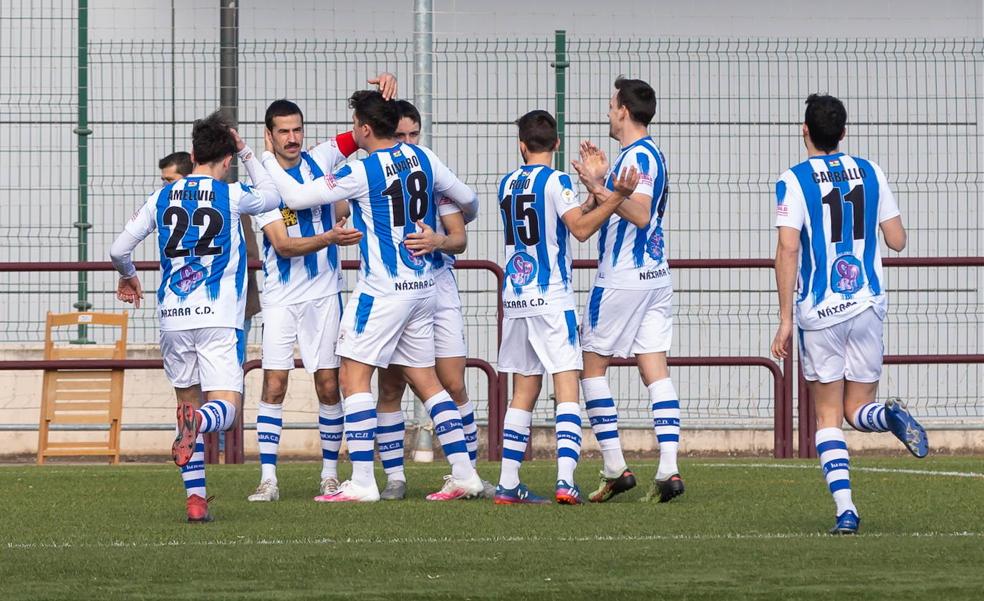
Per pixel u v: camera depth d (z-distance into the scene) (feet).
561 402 83.76
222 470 113.60
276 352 89.35
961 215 150.41
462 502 85.46
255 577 55.06
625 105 84.89
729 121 147.54
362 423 85.76
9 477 106.42
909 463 118.83
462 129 144.05
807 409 128.98
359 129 85.15
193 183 77.82
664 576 54.90
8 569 57.06
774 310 145.69
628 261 84.17
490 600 50.34
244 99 144.87
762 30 166.40
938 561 58.34
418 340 86.17
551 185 82.89
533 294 83.51
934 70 150.30
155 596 51.16
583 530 70.38
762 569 56.44
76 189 144.87
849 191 68.59
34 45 146.30
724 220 146.72
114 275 143.13
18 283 141.90
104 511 81.30
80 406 134.82
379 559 59.62
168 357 78.48
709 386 145.48
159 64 145.79
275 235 87.35
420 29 128.47
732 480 99.86
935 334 149.38
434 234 84.69
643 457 136.46
